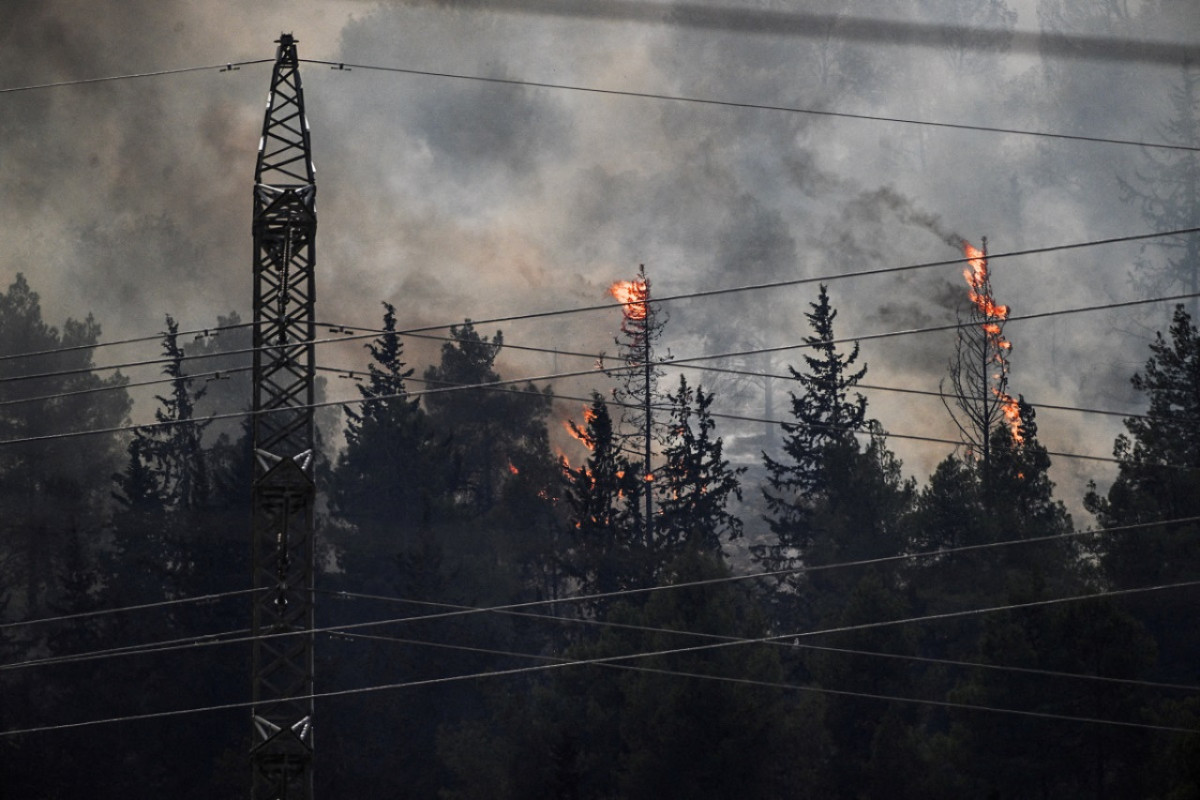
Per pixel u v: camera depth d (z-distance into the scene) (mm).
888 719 149500
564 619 167125
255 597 67875
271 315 72438
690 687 151500
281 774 66000
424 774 173875
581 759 157625
